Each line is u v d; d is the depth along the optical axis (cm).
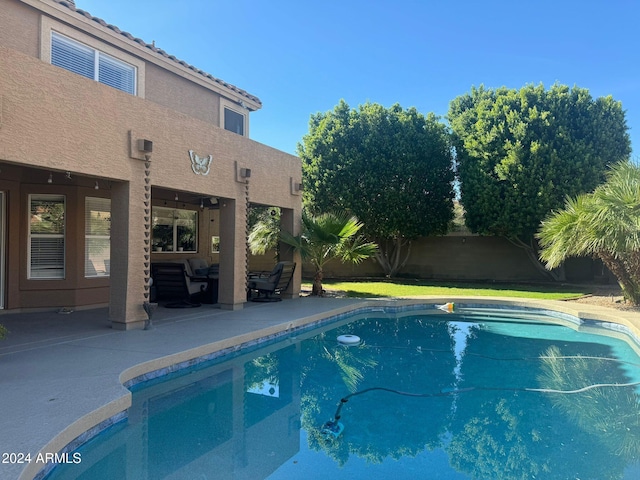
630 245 1081
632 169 1184
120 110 780
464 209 2173
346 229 1424
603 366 789
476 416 555
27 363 585
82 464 411
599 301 1416
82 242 1073
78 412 416
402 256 2428
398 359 830
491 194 1989
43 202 1044
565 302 1409
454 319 1270
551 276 2158
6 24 780
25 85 629
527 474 410
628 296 1295
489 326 1170
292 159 1377
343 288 1836
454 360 825
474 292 1717
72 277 1056
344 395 628
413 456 448
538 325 1191
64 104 684
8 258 993
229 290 1106
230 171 1077
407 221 2162
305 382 684
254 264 2375
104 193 1123
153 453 438
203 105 1234
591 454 454
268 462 429
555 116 1928
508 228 1995
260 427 509
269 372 729
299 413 557
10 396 457
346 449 462
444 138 2238
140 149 805
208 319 966
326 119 2238
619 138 1916
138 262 823
